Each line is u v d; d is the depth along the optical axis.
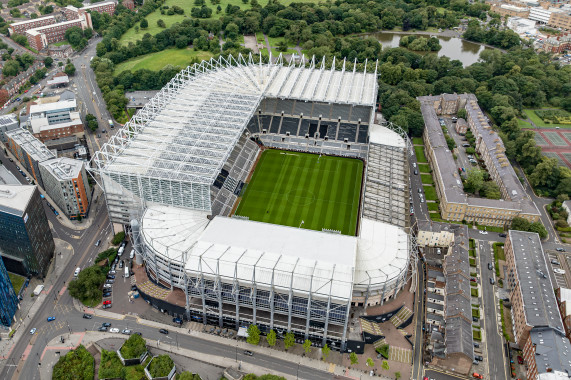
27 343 192.50
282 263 191.75
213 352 191.38
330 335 191.50
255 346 194.88
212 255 196.00
